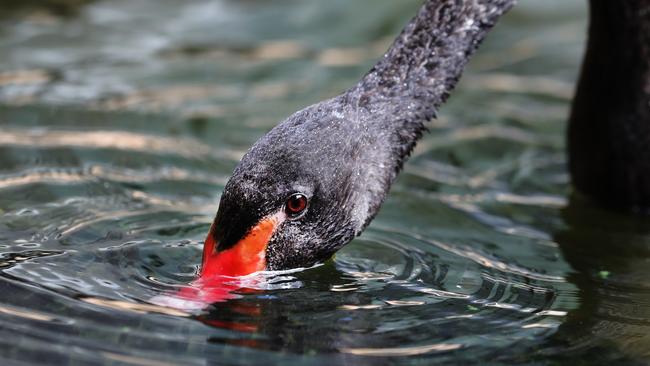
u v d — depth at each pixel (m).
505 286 9.28
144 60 15.72
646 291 9.40
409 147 9.43
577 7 18.81
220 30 17.20
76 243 9.43
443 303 8.76
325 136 8.80
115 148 12.27
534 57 16.97
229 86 14.98
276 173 8.50
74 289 8.45
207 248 8.60
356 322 8.27
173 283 8.70
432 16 9.78
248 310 8.33
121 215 10.23
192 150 12.52
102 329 7.84
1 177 11.04
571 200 12.06
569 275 9.74
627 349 8.13
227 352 7.63
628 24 11.05
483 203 11.77
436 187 12.15
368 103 9.28
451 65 9.70
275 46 16.70
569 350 8.05
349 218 8.90
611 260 10.23
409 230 10.62
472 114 14.69
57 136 12.50
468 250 10.20
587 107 11.62
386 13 17.86
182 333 7.86
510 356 7.89
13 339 7.61
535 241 10.67
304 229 8.70
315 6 18.16
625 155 11.47
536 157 13.38
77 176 11.23
